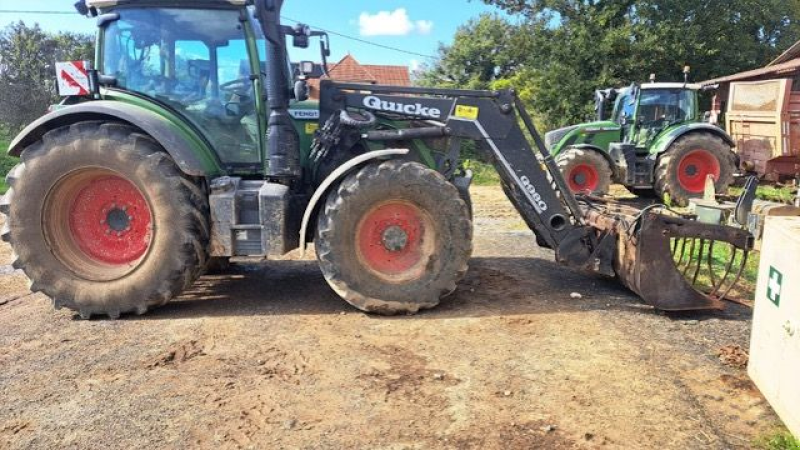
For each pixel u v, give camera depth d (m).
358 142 4.85
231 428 2.90
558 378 3.42
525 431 2.86
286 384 3.36
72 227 4.54
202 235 4.46
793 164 11.15
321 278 5.59
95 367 3.60
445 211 4.45
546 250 6.80
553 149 11.38
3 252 6.93
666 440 2.79
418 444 2.76
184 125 4.68
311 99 5.21
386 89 4.79
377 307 4.43
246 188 4.54
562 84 19.14
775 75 16.22
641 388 3.30
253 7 4.75
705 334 4.12
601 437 2.81
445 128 4.81
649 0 18.89
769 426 2.91
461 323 4.32
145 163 4.30
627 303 4.80
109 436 2.84
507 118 4.87
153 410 3.08
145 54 4.71
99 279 4.43
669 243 4.43
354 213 4.36
